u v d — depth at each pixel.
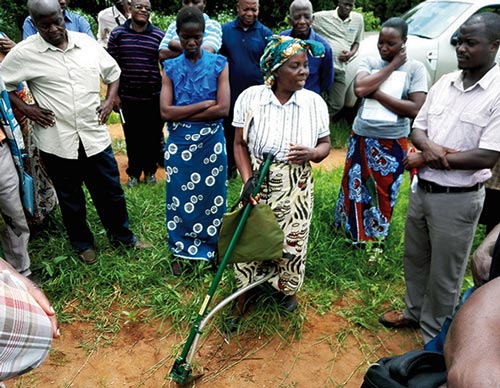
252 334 2.92
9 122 2.81
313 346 2.85
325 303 3.23
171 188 3.32
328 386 2.56
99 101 3.30
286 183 2.68
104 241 3.81
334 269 3.57
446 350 0.98
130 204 4.44
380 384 1.21
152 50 4.78
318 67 4.61
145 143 5.09
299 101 2.64
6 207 2.95
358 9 11.94
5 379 1.21
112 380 2.57
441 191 2.45
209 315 2.52
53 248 3.66
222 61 3.15
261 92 2.67
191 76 3.09
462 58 2.25
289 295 3.09
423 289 2.87
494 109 2.23
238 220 2.54
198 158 3.19
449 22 6.74
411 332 3.00
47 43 3.01
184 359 2.46
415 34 6.98
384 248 3.83
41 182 3.71
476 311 0.97
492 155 2.25
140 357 2.73
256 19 4.66
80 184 3.41
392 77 3.43
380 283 3.47
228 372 2.63
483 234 4.12
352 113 7.43
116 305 3.14
